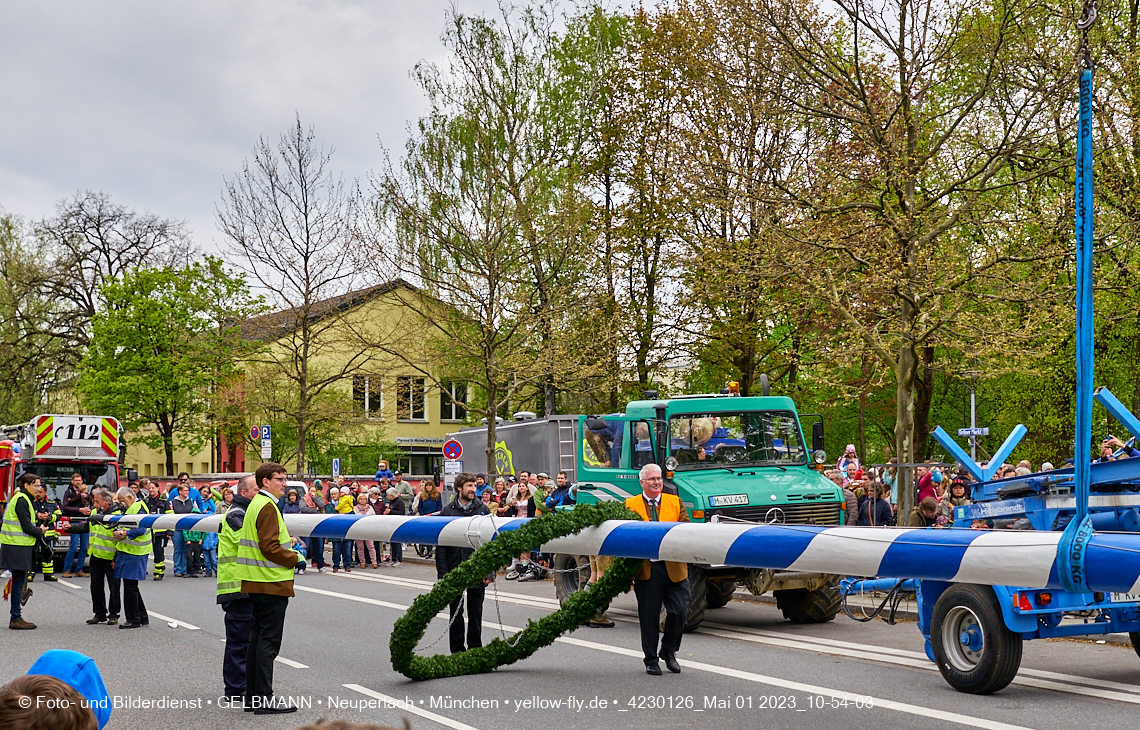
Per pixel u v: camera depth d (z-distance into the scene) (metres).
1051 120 19.41
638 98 32.03
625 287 32.25
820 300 20.83
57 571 24.36
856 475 19.55
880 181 19.61
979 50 19.75
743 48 21.48
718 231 29.05
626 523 8.07
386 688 9.14
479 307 28.61
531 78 30.47
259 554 8.34
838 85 20.02
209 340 42.22
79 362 46.56
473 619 10.23
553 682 9.30
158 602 16.91
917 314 19.33
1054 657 10.36
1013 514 9.74
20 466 26.95
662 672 9.73
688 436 14.13
